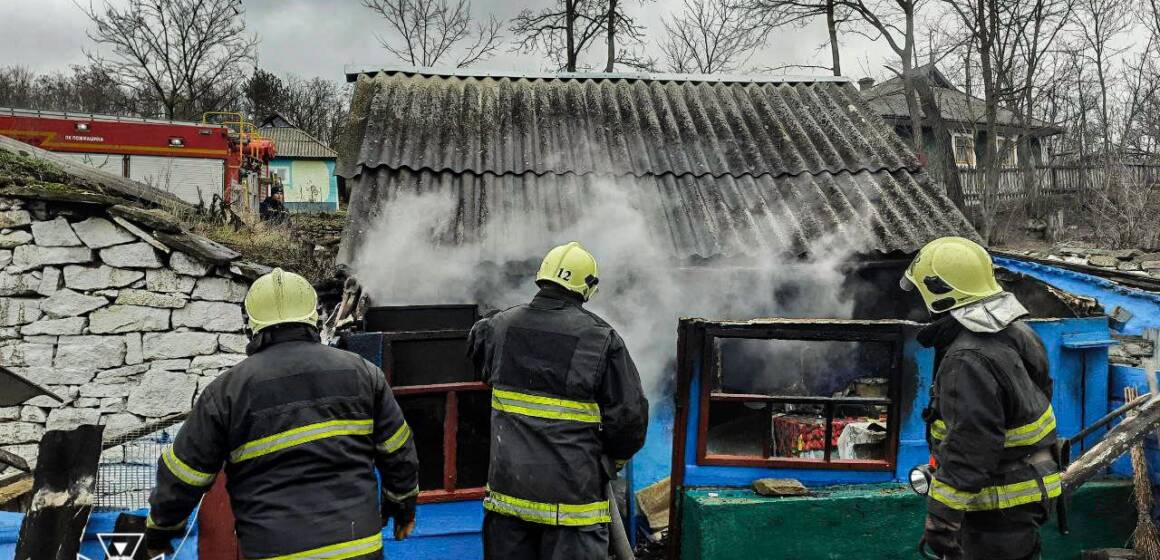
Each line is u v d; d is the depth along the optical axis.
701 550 3.85
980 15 15.12
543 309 3.09
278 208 15.44
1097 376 4.54
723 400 4.15
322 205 31.33
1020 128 18.34
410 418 4.19
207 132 13.09
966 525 2.77
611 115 6.41
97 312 6.61
